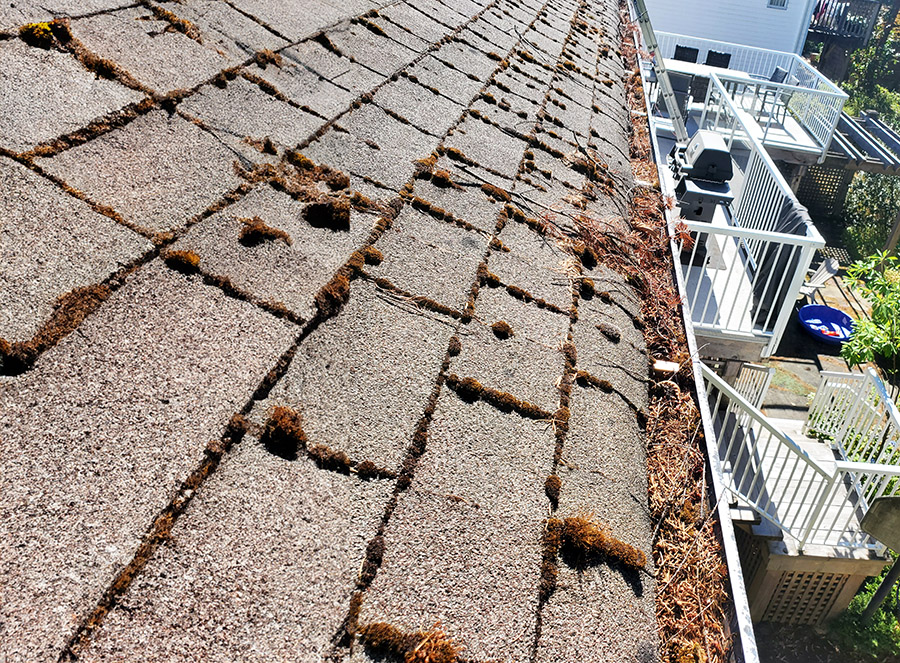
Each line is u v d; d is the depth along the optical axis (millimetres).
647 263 3986
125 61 2857
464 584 1799
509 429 2342
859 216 15039
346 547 1731
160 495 1605
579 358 2861
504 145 4203
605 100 6359
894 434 6234
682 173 6680
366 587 1679
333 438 1976
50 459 1554
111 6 3152
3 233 1946
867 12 22656
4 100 2330
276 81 3428
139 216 2254
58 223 2062
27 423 1599
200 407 1834
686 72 12469
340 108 3539
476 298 2854
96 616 1365
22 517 1433
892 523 4734
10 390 1645
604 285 3512
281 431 1887
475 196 3529
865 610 5699
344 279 2529
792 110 14430
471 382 2416
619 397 2840
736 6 18562
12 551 1375
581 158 4664
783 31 18828
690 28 19031
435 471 2053
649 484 2561
